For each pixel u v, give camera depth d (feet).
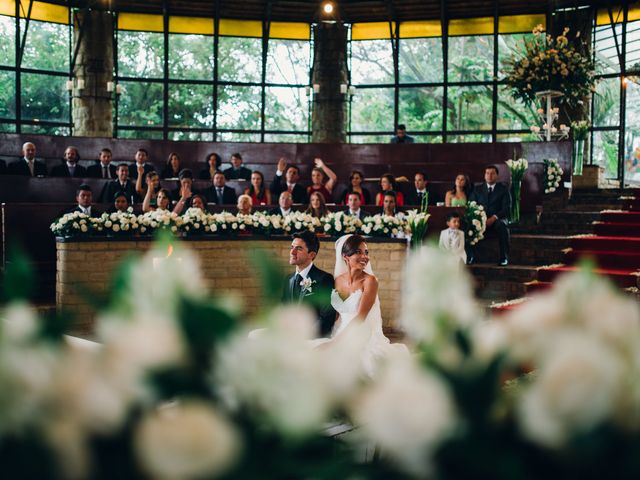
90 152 40.55
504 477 2.59
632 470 2.59
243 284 25.18
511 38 51.80
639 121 49.60
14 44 49.14
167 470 2.36
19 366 2.44
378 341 13.73
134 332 2.65
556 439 2.58
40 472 2.39
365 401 2.73
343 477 2.76
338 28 52.01
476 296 28.73
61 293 23.47
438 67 53.06
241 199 27.66
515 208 35.47
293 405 2.68
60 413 2.46
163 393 2.62
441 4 51.19
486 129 52.70
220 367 2.70
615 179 49.90
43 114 50.24
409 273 3.12
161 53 52.31
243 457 2.59
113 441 2.54
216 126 53.31
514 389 3.58
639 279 24.22
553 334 2.98
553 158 38.68
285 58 53.62
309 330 2.88
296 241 14.51
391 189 33.19
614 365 2.60
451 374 2.79
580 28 49.80
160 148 41.47
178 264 2.87
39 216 27.61
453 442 2.62
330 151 42.01
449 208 31.19
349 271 13.98
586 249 29.73
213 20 52.44
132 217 24.32
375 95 53.98
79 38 48.49
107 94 48.47
